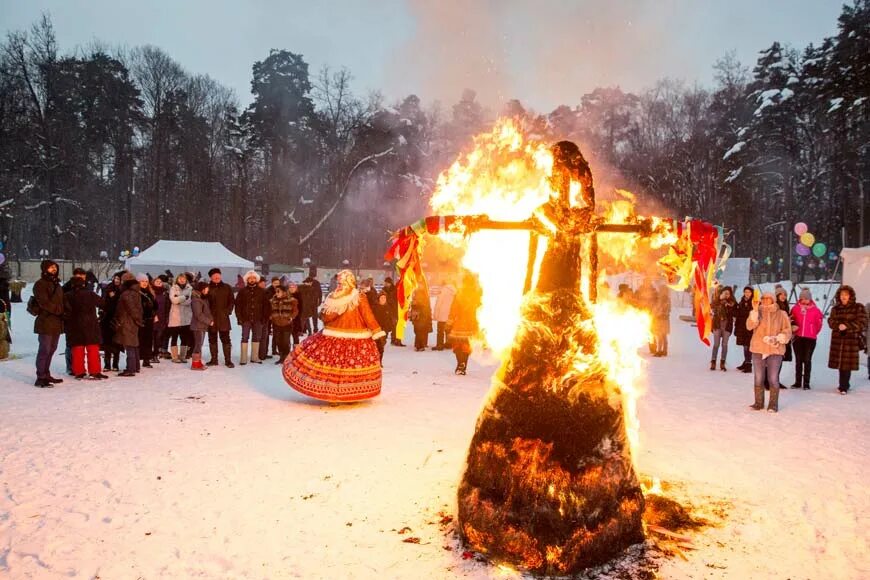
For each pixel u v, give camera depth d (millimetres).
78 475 5730
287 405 8797
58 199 54344
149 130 61594
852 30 43062
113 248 60000
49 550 4277
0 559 4148
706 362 14516
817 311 11023
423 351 15859
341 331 8719
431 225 4613
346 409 8547
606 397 4164
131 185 60688
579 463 4027
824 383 11805
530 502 3982
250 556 4191
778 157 47688
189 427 7465
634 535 4184
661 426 7875
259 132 59375
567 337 4137
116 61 60875
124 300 11281
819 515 4949
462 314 11781
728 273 37062
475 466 4246
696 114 53219
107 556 4195
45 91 56000
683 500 5223
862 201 43562
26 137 53625
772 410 8875
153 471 5836
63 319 10445
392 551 4234
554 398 4094
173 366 12664
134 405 8711
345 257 59188
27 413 8164
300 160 59562
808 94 47625
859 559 4227
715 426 7910
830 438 7324
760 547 4375
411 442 6816
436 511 4895
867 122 42188
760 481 5723
